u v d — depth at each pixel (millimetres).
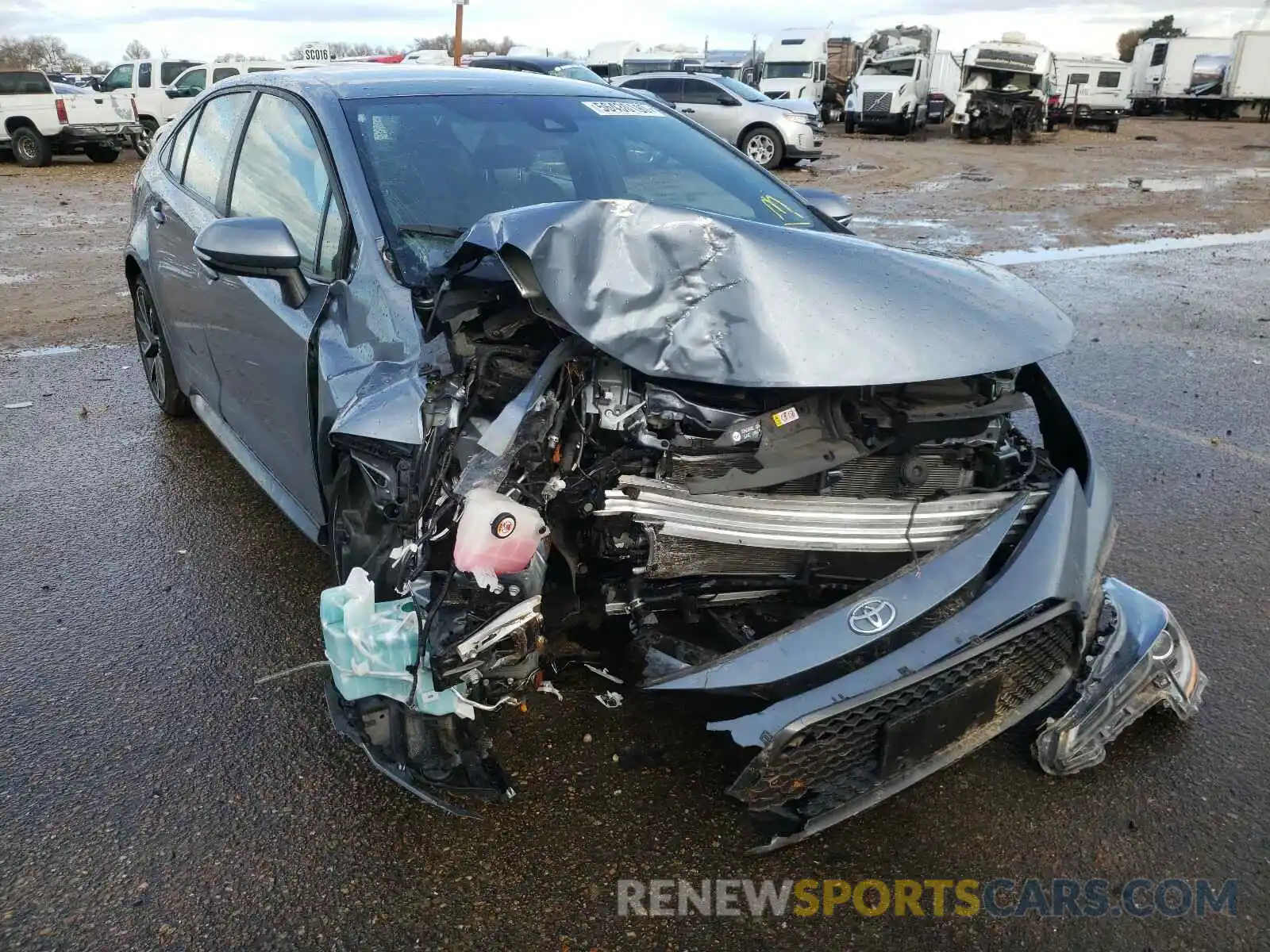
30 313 7684
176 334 4594
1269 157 22891
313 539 3297
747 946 2209
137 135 20031
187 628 3426
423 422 2369
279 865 2410
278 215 3518
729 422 2369
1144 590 3730
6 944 2176
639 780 2693
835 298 2377
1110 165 20500
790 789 2215
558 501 2363
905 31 32219
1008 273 2902
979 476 2674
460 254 2564
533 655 2309
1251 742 2865
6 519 4234
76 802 2605
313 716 2967
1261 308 8172
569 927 2248
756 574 2570
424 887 2352
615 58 33188
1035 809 2604
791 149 18656
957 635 2254
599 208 2404
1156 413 5668
